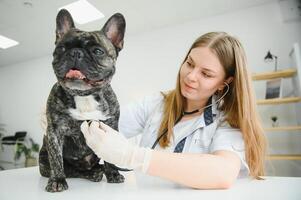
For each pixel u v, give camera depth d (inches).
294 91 124.6
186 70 38.7
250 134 33.8
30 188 26.5
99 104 28.9
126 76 163.2
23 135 191.6
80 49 27.0
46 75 192.9
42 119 35.0
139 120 49.8
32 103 198.1
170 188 24.9
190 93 38.4
